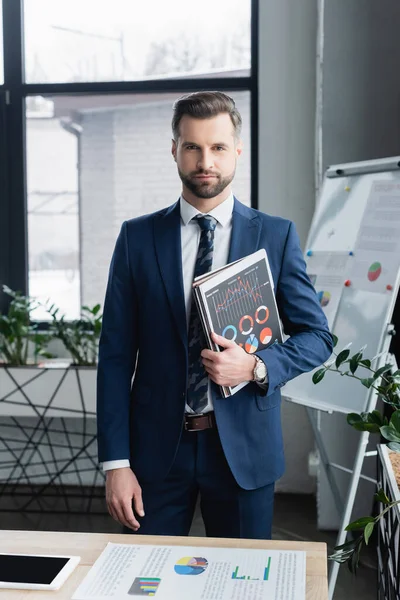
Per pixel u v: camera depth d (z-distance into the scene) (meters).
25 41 4.10
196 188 1.73
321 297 2.95
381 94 3.34
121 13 4.04
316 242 3.12
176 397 1.78
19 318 3.78
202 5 3.99
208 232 1.80
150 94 4.06
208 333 1.65
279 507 3.84
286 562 1.27
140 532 1.84
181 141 1.71
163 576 1.22
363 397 2.58
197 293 1.63
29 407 3.74
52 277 4.21
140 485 1.83
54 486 4.16
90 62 4.08
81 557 1.31
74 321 3.77
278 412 1.88
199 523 3.62
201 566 1.25
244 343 1.71
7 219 4.18
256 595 1.14
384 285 2.67
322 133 3.39
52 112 4.12
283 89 3.89
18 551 1.33
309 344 1.77
